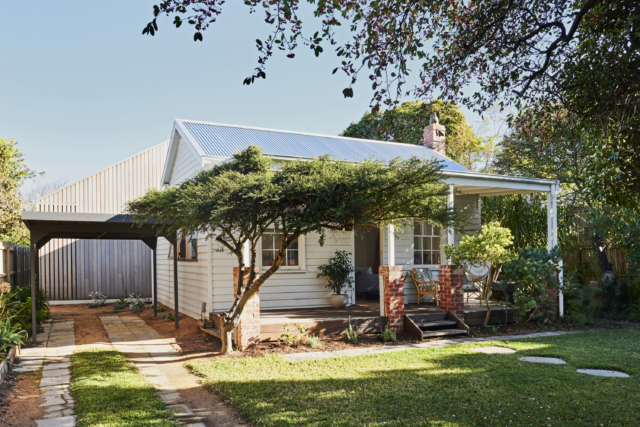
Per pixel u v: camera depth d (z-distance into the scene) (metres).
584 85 4.72
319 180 6.36
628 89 4.18
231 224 6.66
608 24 4.11
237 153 7.70
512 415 4.64
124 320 12.34
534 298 10.58
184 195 6.75
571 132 5.36
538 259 10.73
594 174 5.33
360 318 9.23
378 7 4.97
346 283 11.46
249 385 5.77
